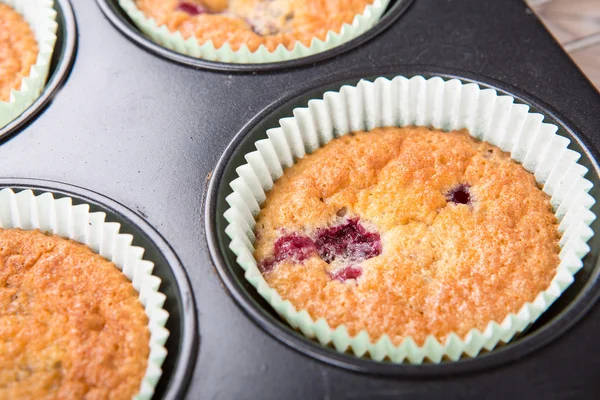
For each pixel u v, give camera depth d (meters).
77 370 0.15
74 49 0.20
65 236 0.18
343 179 0.18
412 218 0.18
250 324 0.16
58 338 0.16
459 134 0.19
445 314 0.16
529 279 0.16
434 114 0.19
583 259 0.16
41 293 0.16
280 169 0.18
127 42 0.20
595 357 0.15
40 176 0.18
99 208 0.17
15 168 0.18
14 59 0.20
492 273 0.17
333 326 0.16
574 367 0.15
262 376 0.15
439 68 0.19
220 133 0.18
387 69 0.19
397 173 0.18
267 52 0.20
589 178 0.17
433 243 0.17
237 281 0.16
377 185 0.18
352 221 0.18
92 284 0.17
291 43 0.21
